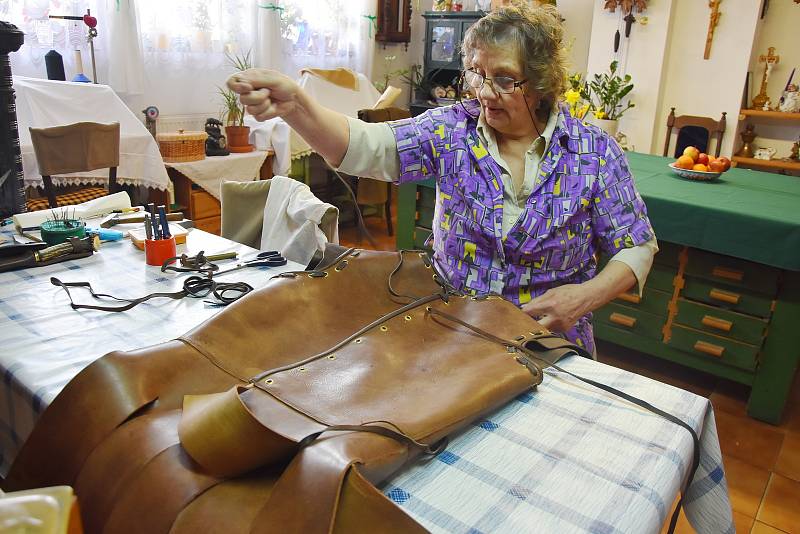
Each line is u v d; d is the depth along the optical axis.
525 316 1.05
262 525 0.59
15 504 0.50
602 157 1.32
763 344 2.38
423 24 6.08
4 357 1.01
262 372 0.86
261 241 2.14
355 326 0.98
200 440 0.67
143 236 1.62
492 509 0.68
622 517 0.68
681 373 2.82
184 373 0.83
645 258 1.35
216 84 4.40
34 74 3.50
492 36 1.22
